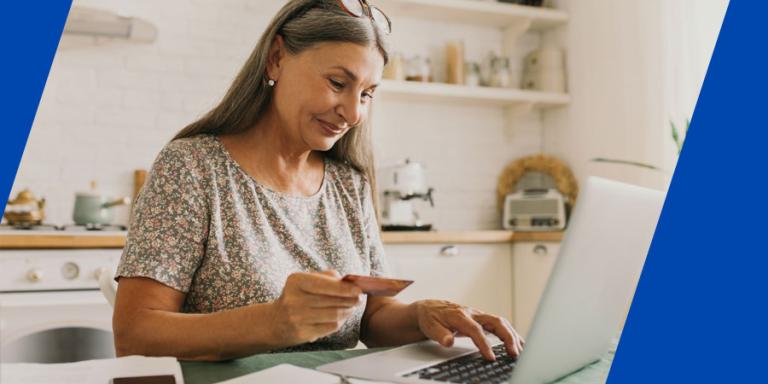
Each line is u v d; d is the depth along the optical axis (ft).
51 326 4.73
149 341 3.27
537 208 12.10
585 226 2.58
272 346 3.06
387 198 11.48
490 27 13.23
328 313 2.89
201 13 11.27
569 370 3.04
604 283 2.81
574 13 12.85
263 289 3.96
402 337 4.19
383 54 4.09
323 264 4.35
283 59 4.11
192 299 3.93
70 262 8.38
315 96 3.98
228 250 3.97
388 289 2.72
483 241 10.94
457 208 12.88
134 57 10.92
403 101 12.65
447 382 2.88
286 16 4.10
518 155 13.39
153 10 11.02
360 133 4.87
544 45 13.60
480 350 3.53
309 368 3.18
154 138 10.99
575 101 12.76
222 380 2.90
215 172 4.07
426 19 12.75
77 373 2.68
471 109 13.12
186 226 3.80
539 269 10.85
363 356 3.34
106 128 10.76
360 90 4.03
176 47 11.14
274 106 4.26
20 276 8.16
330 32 3.91
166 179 3.87
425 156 12.75
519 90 12.50
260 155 4.30
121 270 3.60
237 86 4.22
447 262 10.72
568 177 12.58
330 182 4.76
